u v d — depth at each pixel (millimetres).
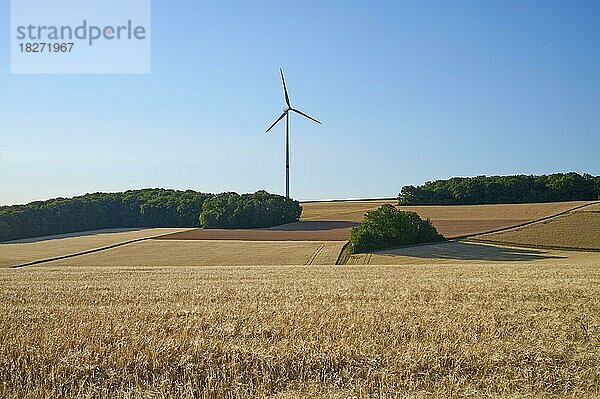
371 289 27672
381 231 68562
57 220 100750
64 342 14547
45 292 27406
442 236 73188
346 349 13531
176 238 81500
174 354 13508
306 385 11742
